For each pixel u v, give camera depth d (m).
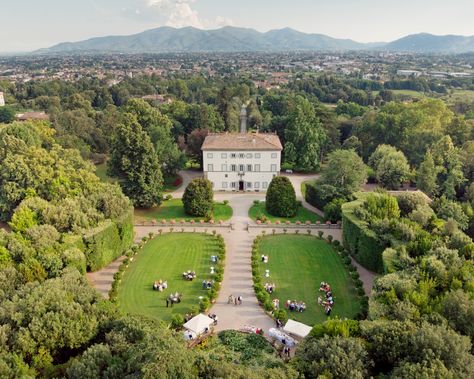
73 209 63.38
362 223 66.06
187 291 57.59
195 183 85.00
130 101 108.88
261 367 38.28
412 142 107.56
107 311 41.62
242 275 62.03
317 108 129.38
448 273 45.75
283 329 47.22
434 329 33.06
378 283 46.06
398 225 60.50
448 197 87.75
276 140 104.50
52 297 39.84
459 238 55.12
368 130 122.12
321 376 29.83
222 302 54.75
